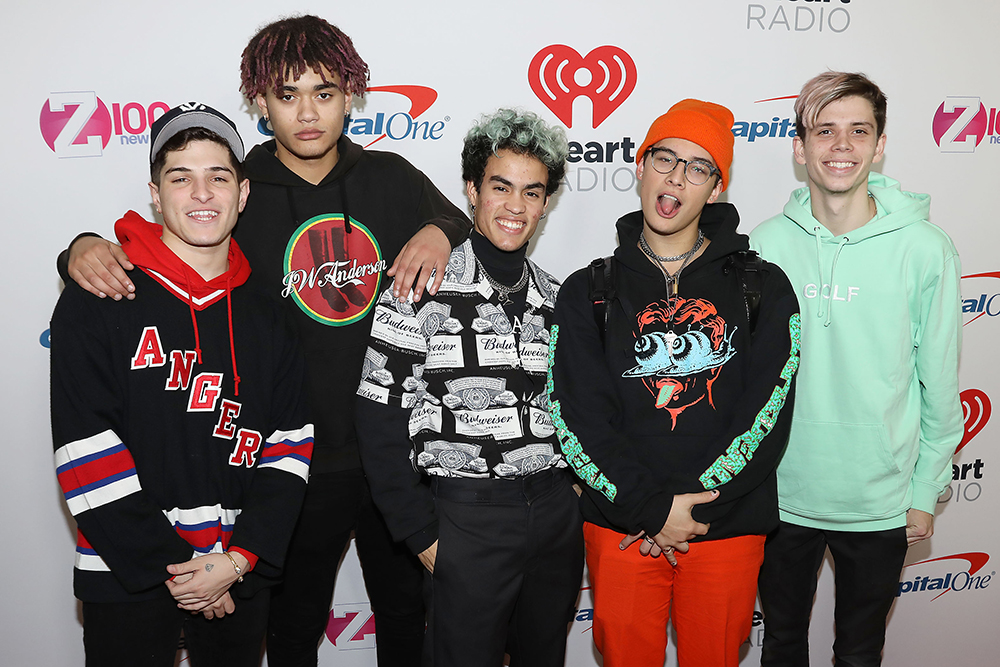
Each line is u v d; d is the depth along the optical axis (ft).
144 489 4.49
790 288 5.16
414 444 4.90
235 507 4.79
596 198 7.03
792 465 5.73
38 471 6.56
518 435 4.83
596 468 4.75
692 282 5.03
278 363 4.95
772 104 7.10
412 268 4.83
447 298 4.84
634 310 5.02
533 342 5.03
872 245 5.48
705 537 4.87
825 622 8.07
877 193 5.63
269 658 6.22
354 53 5.37
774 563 5.97
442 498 4.90
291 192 5.53
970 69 7.30
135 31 6.13
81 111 6.16
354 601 7.30
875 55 7.16
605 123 6.91
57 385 4.37
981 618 8.21
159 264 4.57
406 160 6.18
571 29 6.70
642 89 6.89
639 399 4.87
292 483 4.84
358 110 6.53
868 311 5.47
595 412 4.84
